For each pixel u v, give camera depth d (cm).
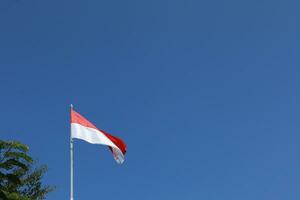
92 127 2839
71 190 2620
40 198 4116
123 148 2886
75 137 2761
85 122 2831
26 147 2744
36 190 4081
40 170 4097
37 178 4084
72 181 2642
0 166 2703
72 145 2739
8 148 2717
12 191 3078
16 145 2717
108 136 2877
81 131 2789
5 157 2722
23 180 3984
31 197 4028
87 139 2789
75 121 2797
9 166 2725
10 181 2805
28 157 2759
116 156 2889
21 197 2812
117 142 2886
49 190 4178
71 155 2711
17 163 2752
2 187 2825
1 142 2703
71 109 2825
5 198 2719
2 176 2756
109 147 2922
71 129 2770
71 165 2681
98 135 2828
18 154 2728
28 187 4050
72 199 2609
